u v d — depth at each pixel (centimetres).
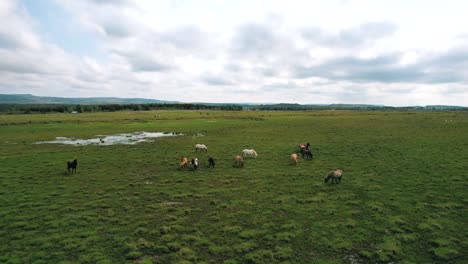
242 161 3375
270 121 9544
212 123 8888
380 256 1420
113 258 1422
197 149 4453
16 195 2358
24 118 10700
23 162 3609
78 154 4141
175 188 2552
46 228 1756
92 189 2536
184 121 9619
